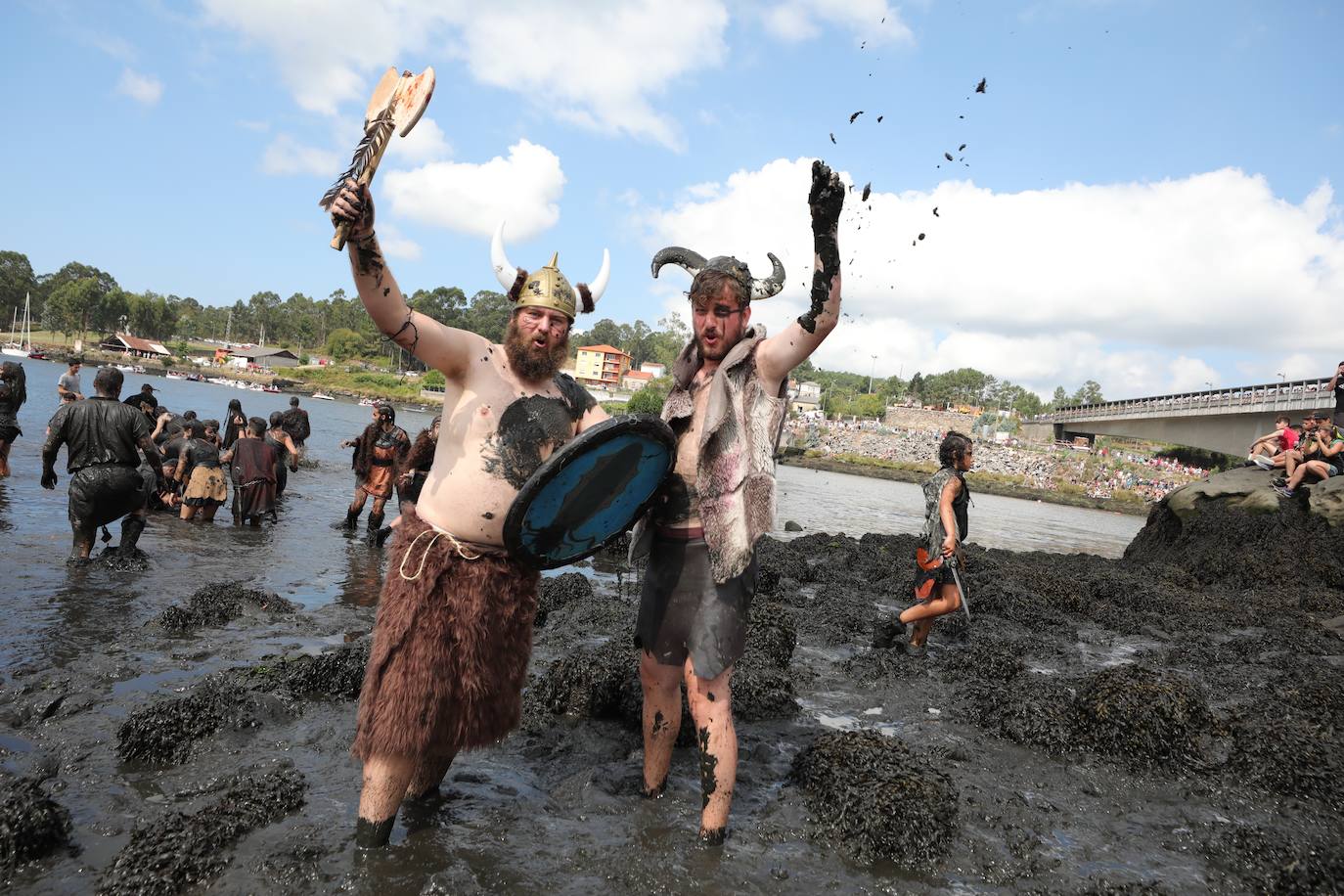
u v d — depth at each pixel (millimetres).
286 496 14070
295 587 7324
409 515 3055
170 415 13312
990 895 2936
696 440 3277
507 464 2996
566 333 3232
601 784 3605
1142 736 4469
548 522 3002
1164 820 3736
